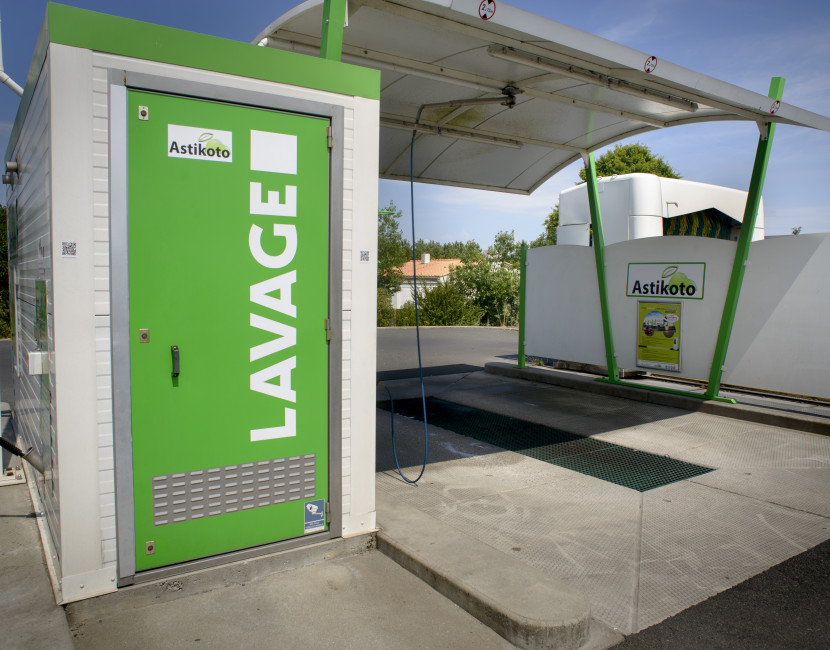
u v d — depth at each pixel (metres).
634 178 9.77
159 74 2.69
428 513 4.00
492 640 2.55
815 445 5.75
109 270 2.65
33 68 3.09
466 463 5.16
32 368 2.89
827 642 2.60
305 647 2.47
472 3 3.54
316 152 3.11
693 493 4.43
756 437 6.05
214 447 2.94
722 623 2.73
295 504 3.18
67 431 2.60
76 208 2.56
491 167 8.84
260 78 2.93
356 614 2.73
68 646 2.35
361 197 3.27
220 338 2.92
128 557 2.76
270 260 3.02
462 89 6.16
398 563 3.23
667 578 3.15
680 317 7.66
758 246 6.88
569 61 4.70
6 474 4.56
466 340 16.33
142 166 2.69
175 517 2.86
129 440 2.73
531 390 8.74
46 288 2.84
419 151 8.10
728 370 7.24
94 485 2.67
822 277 6.39
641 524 3.85
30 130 3.32
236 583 3.00
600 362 8.73
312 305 3.16
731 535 3.70
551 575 3.16
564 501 4.25
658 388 7.91
